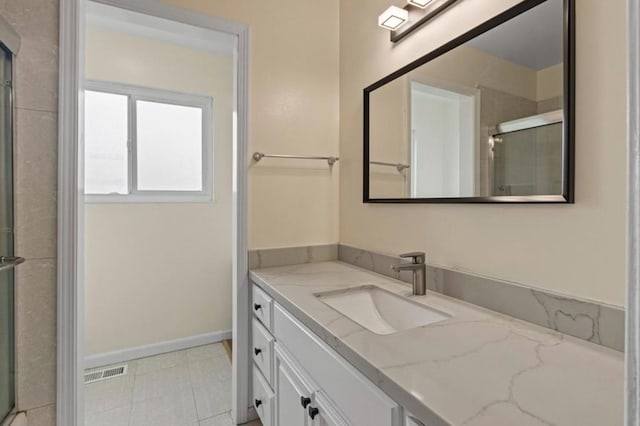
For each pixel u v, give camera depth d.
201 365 2.34
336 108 1.99
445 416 0.54
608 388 0.62
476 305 1.13
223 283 2.74
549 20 0.93
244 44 1.71
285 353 1.25
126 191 2.50
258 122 1.76
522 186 1.00
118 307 2.39
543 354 0.77
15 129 1.19
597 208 0.83
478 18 1.15
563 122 0.90
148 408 1.85
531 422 0.52
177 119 2.67
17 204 1.19
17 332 1.19
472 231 1.17
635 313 0.29
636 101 0.29
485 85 1.12
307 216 1.90
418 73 1.40
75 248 1.29
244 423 1.71
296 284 1.42
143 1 1.47
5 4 1.18
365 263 1.72
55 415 1.26
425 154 1.37
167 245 2.55
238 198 1.72
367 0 1.74
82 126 1.34
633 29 0.29
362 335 0.87
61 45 1.27
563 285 0.91
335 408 0.89
